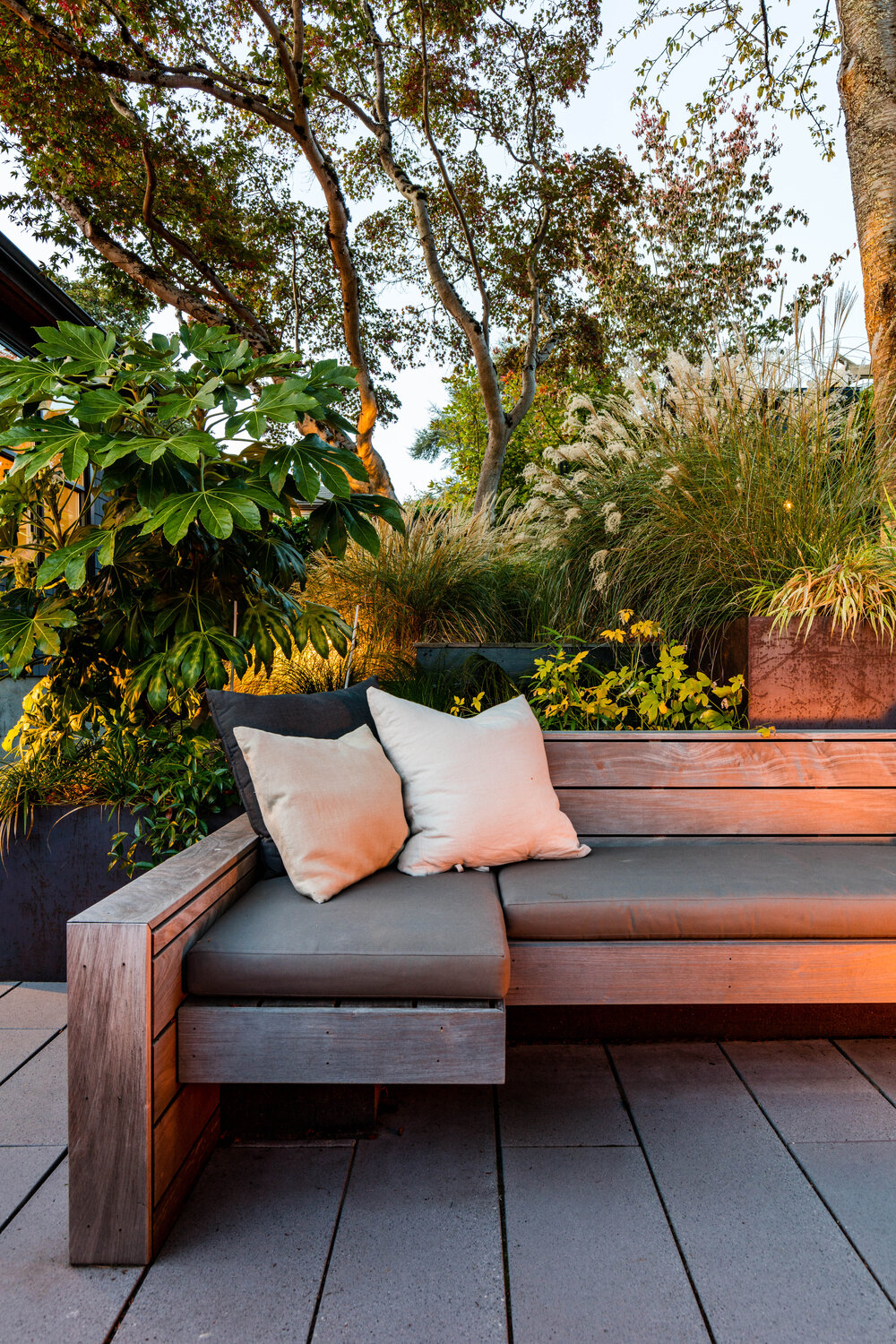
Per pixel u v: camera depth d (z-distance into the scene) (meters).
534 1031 1.90
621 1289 1.12
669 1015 1.90
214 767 2.38
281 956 1.32
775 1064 1.79
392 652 3.44
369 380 7.33
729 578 2.77
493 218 8.09
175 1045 1.30
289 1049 1.30
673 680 2.49
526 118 7.68
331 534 2.33
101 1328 1.06
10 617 2.16
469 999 1.34
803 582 2.52
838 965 1.59
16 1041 1.91
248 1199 1.34
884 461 2.85
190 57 6.87
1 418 2.13
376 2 7.25
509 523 4.27
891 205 3.28
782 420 2.96
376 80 7.43
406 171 7.98
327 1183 1.38
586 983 1.59
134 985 1.18
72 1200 1.18
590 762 2.16
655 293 7.96
